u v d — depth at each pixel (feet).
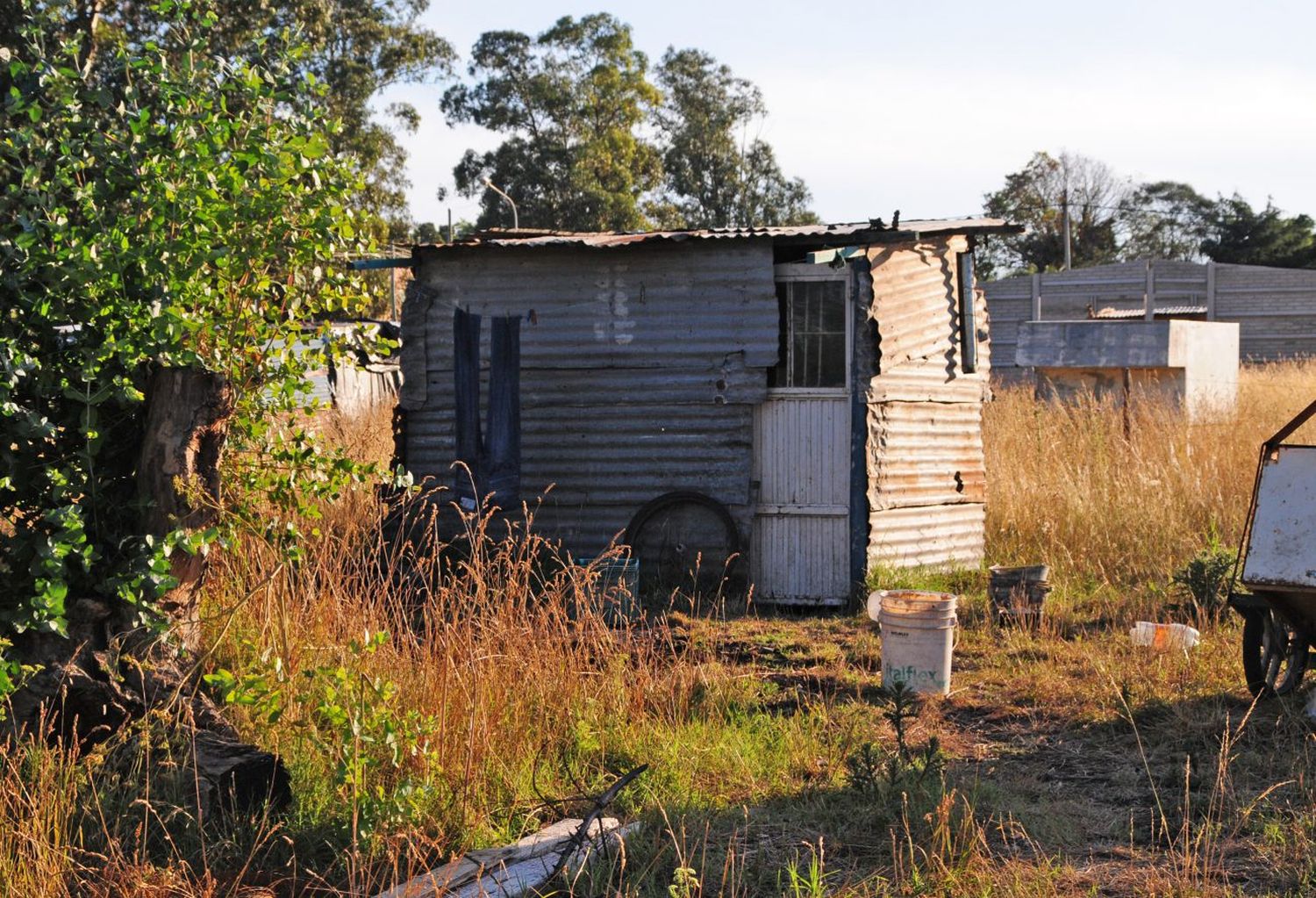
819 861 16.80
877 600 30.50
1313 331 136.46
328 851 17.20
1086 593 35.70
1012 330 147.33
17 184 18.84
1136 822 18.74
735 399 35.58
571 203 174.70
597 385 36.65
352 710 18.15
